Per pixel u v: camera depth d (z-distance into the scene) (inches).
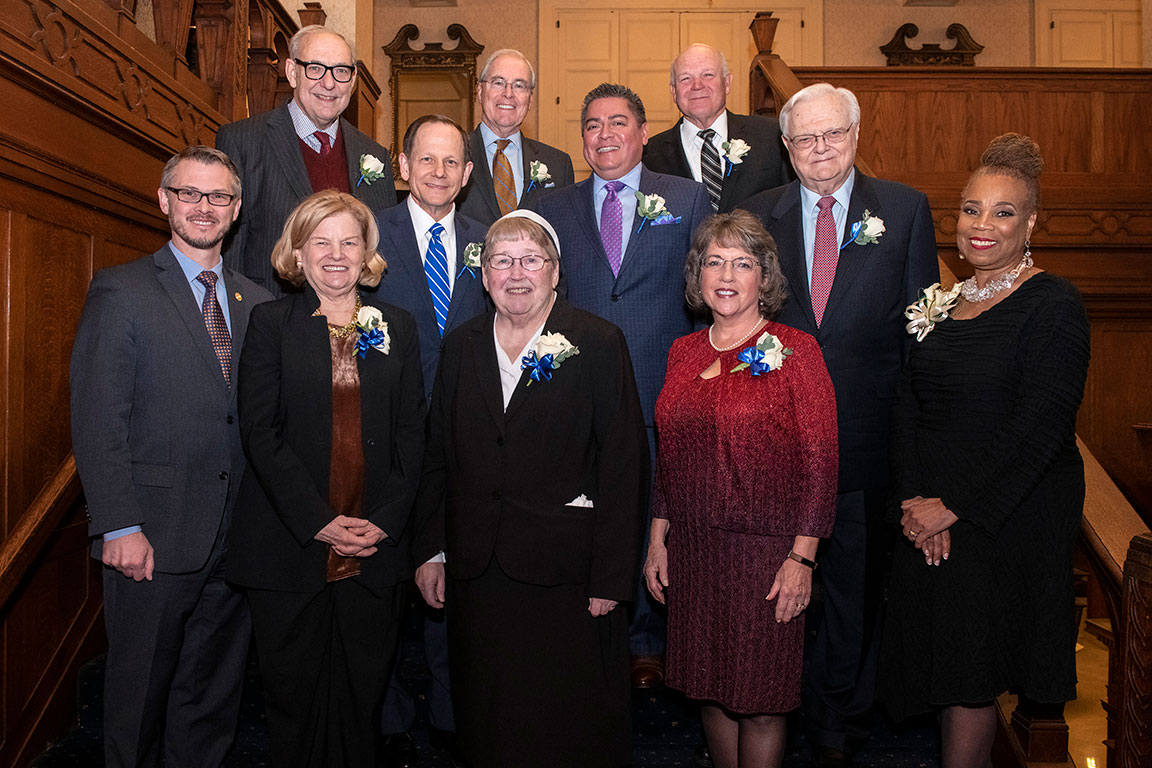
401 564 84.1
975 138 208.5
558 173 132.1
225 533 86.7
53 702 103.8
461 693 81.0
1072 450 79.4
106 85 108.7
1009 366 77.7
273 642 79.8
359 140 117.6
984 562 77.3
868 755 97.8
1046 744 91.6
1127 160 212.5
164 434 83.2
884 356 94.2
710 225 85.6
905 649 81.5
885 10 349.7
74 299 106.0
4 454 93.2
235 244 106.1
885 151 208.1
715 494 79.7
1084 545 80.0
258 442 79.3
